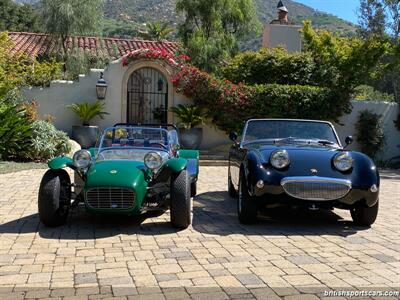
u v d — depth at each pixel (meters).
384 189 11.16
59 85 16.03
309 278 4.58
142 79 16.75
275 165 6.41
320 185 6.25
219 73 20.14
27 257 5.18
